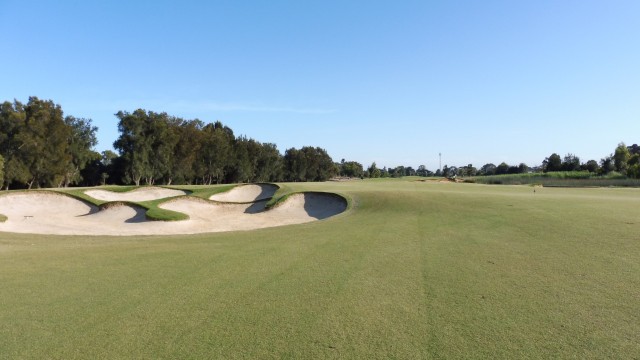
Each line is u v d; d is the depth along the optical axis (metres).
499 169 136.25
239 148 83.81
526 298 7.62
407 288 8.34
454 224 17.88
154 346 5.63
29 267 10.40
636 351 5.43
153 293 8.09
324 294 7.97
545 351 5.44
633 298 7.52
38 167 56.03
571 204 22.66
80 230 25.38
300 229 18.16
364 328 6.25
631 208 20.38
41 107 56.72
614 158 94.75
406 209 24.56
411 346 5.62
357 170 137.25
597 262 10.28
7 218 27.38
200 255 11.94
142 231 25.38
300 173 100.88
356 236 15.40
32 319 6.67
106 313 6.94
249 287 8.48
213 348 5.56
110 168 75.25
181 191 42.06
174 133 71.44
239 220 29.67
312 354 5.39
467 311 6.96
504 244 12.99
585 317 6.63
